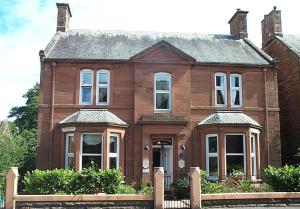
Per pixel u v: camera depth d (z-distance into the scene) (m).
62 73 22.91
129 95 22.98
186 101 23.08
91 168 17.62
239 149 22.22
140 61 23.08
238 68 24.22
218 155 21.81
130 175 22.03
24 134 33.12
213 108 23.47
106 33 25.91
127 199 15.81
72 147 21.64
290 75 25.86
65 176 16.84
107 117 21.78
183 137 22.50
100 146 21.34
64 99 22.67
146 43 25.34
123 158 21.95
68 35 25.14
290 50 25.77
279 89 27.41
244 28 27.39
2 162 23.44
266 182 18.66
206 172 21.83
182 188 20.09
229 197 16.30
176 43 25.72
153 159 22.75
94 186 16.86
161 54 23.28
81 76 23.11
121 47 24.52
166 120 22.33
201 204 16.06
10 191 15.45
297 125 24.86
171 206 16.30
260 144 23.58
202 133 22.59
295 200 16.69
